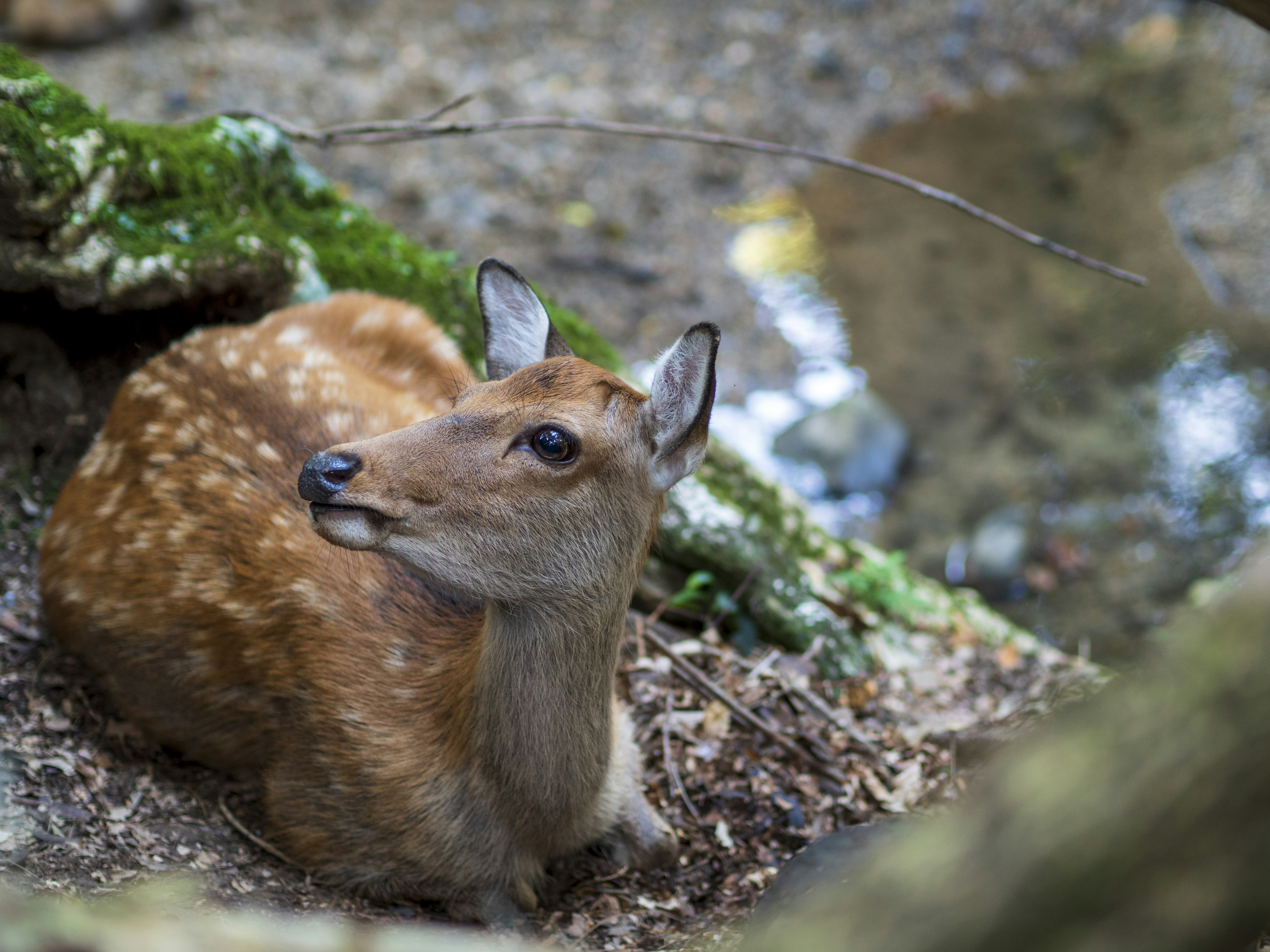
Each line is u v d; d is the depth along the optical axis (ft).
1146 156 29.17
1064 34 33.63
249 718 10.26
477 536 8.18
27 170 10.73
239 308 13.21
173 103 28.02
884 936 3.64
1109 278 26.16
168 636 10.36
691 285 26.05
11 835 8.66
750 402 23.81
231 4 32.45
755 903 9.46
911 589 16.81
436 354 13.08
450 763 9.23
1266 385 23.52
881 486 22.52
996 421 23.66
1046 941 3.42
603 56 32.63
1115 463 22.54
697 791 11.27
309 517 8.31
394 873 9.54
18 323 12.32
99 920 3.83
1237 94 30.32
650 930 9.62
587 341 15.81
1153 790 3.36
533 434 8.20
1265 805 3.28
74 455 12.85
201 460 10.74
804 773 11.63
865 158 30.01
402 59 31.45
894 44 33.73
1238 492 21.68
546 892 10.02
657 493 8.74
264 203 13.97
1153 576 20.56
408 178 27.37
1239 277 25.63
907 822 10.11
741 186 29.04
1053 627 19.89
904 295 26.35
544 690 8.71
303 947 3.99
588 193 28.07
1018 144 30.32
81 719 10.64
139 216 12.07
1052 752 3.58
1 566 11.96
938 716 13.56
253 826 10.21
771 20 34.50
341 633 9.81
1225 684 3.34
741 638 13.78
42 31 29.53
